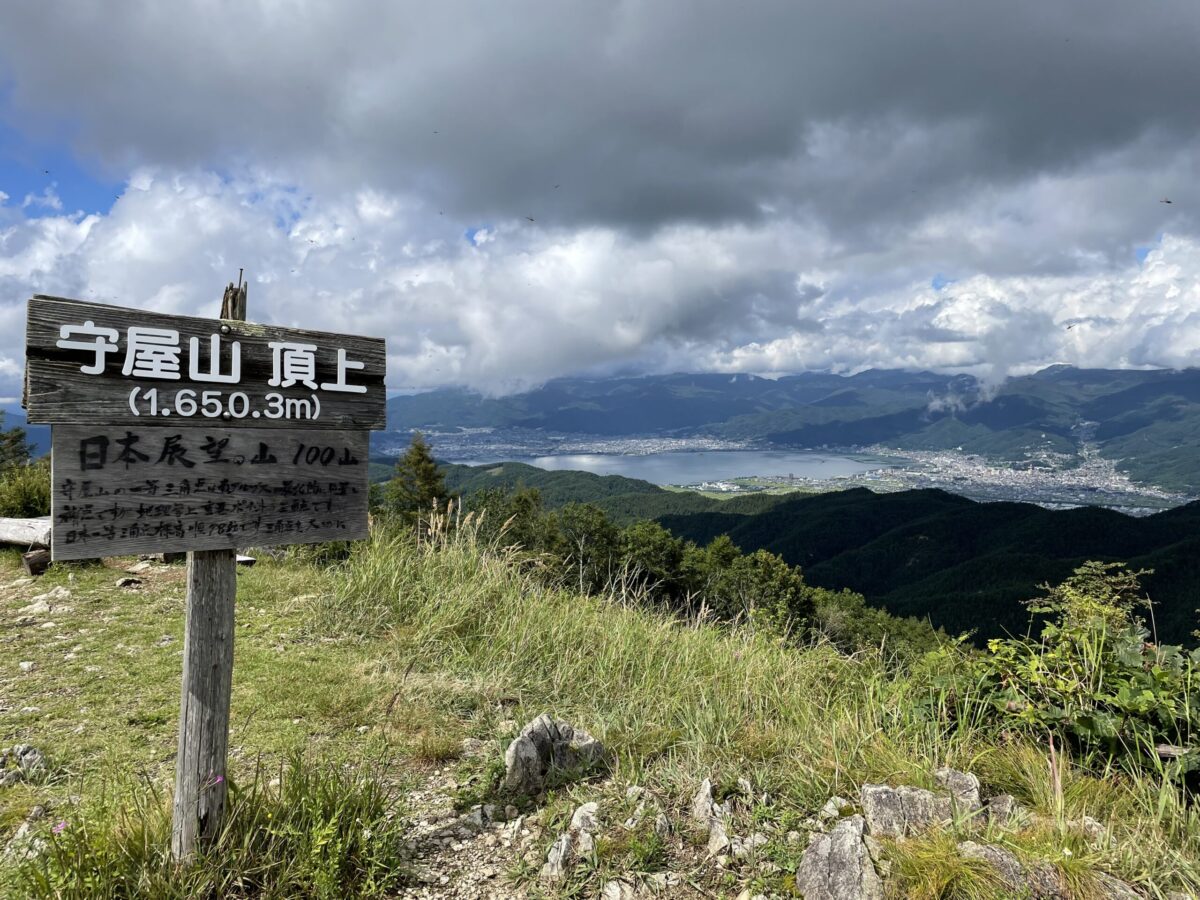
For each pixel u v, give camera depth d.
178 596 5.73
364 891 2.10
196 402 2.06
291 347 2.24
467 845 2.44
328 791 2.36
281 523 2.24
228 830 2.10
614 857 2.27
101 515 1.91
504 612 5.03
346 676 4.04
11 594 5.74
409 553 5.96
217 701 2.13
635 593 5.67
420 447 28.73
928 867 1.98
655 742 3.19
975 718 3.07
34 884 1.90
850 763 2.74
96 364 1.89
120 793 2.38
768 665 4.16
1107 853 2.13
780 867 2.21
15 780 2.78
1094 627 3.06
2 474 8.80
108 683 3.88
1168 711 2.63
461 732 3.46
